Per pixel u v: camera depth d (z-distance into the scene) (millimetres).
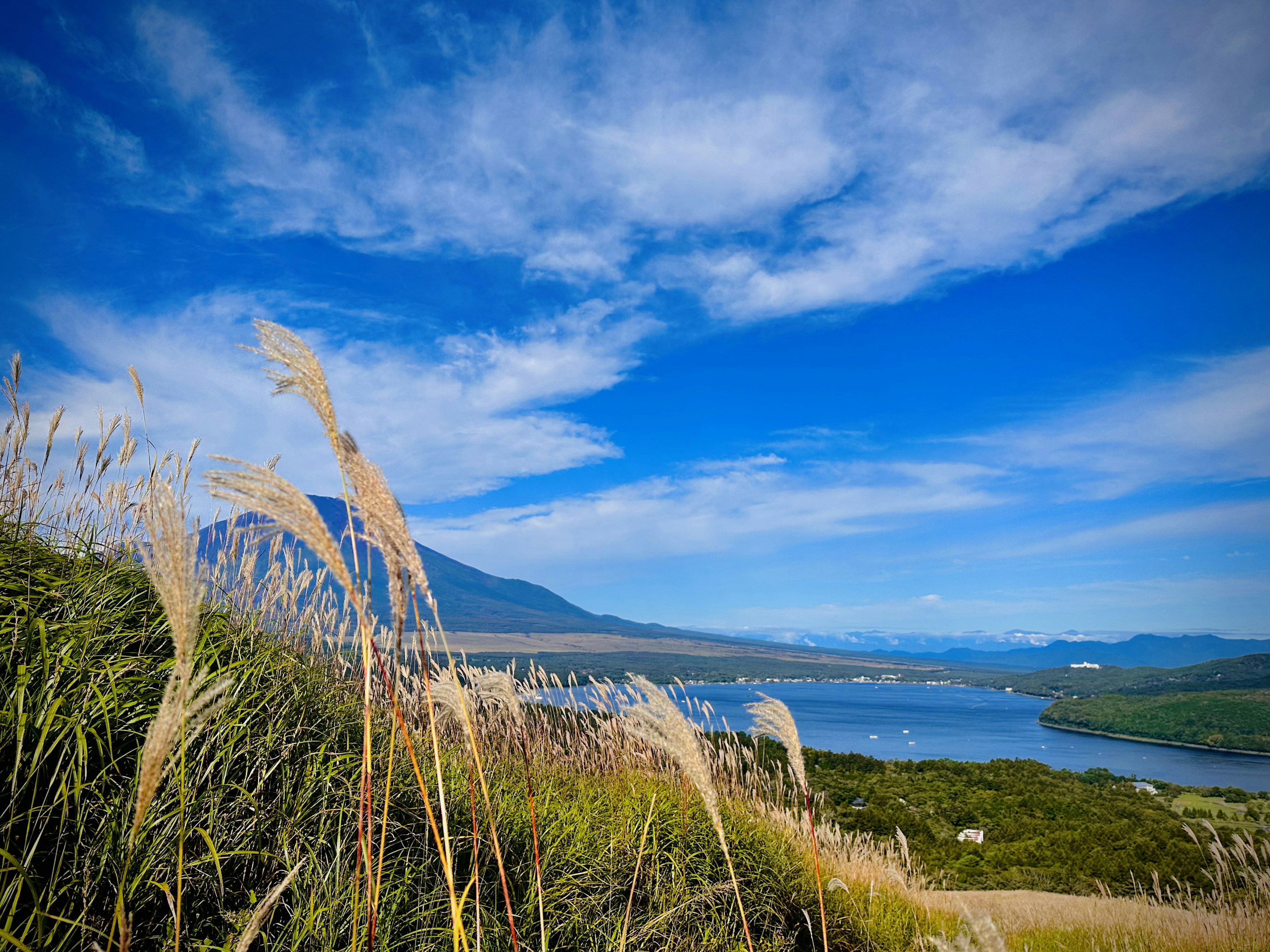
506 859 4844
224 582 5352
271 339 2229
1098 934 9391
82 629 3850
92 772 3377
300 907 3371
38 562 4574
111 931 2707
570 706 8961
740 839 7316
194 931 3150
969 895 13344
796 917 6891
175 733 1463
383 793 4504
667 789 7676
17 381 4941
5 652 3594
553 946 4566
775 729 3613
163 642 4453
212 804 3527
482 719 7074
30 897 2826
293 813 3971
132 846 1544
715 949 5543
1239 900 9234
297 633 6180
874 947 7191
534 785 6852
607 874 5699
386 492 2236
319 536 1863
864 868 9336
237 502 1691
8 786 3004
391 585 2291
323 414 2227
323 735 4855
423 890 4098
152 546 1522
